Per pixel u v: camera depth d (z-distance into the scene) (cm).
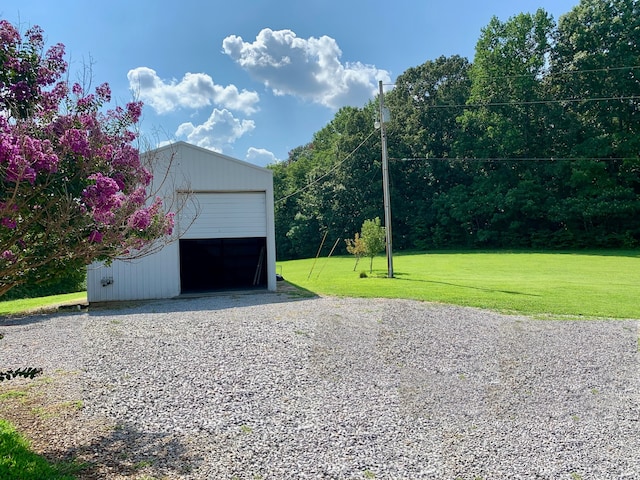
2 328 799
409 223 3653
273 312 875
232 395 435
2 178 241
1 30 296
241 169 1233
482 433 356
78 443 328
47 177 257
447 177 3588
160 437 342
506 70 3353
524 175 3200
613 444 340
